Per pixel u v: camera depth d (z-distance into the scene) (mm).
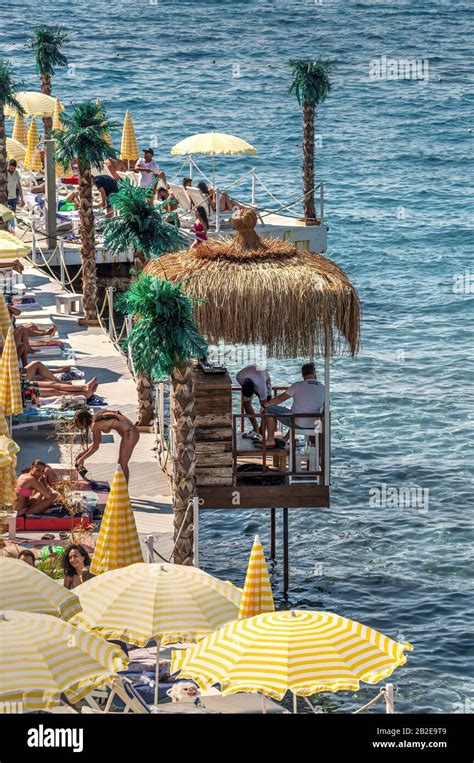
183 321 60156
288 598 70562
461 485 86000
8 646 38094
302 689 38688
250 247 65812
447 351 118375
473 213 190375
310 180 134375
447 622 67062
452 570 73375
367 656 40062
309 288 63438
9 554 59781
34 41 168000
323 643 40156
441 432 96438
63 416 77875
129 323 97188
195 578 46938
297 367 111688
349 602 69875
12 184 129625
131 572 46969
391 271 154875
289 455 67062
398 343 121312
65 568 55312
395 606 69312
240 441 67688
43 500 64250
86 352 97125
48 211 122188
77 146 101562
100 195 130750
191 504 62250
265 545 77688
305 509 82188
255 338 63906
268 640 40312
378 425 98062
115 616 44750
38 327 96125
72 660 38250
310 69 131750
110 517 54375
